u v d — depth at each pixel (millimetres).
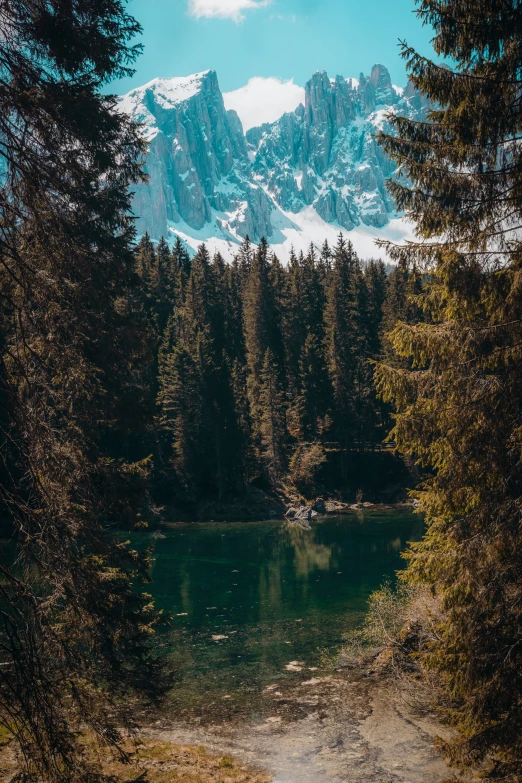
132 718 16438
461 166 10008
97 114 7586
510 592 9305
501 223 9844
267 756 14430
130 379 17781
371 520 56375
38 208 6859
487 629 9227
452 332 10078
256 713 16812
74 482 8516
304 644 22281
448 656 9797
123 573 13930
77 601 8398
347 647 21750
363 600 28172
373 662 20109
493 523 9484
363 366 73938
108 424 16188
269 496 64062
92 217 14820
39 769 6137
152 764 13469
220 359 70625
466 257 9727
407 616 20734
